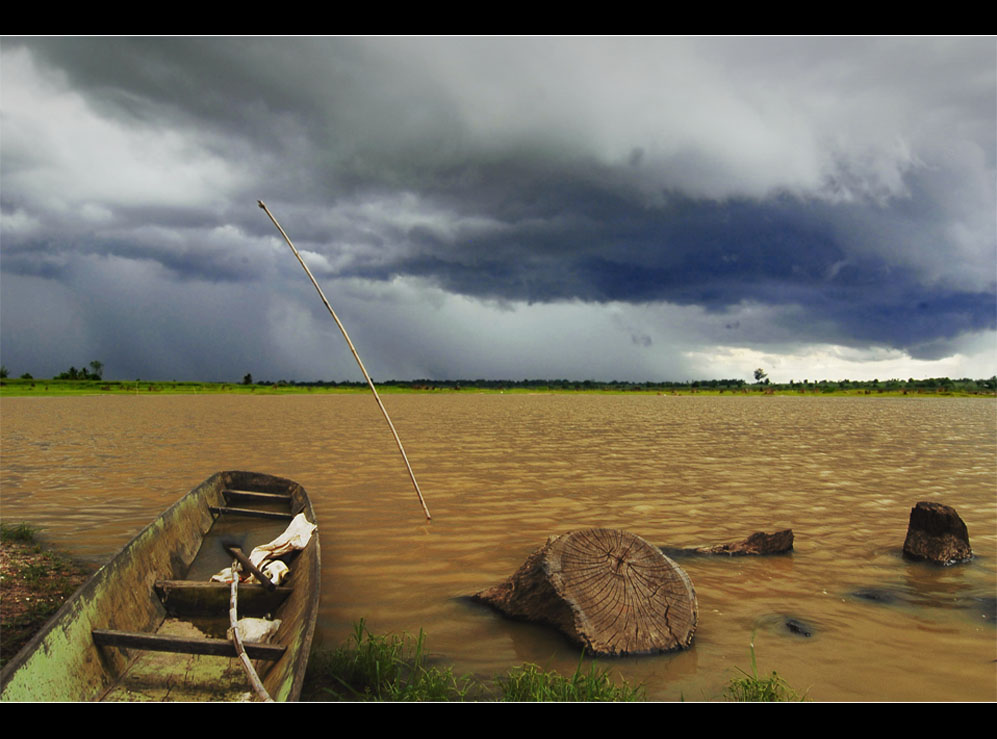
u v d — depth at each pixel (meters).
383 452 24.53
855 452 26.03
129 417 45.72
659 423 44.38
